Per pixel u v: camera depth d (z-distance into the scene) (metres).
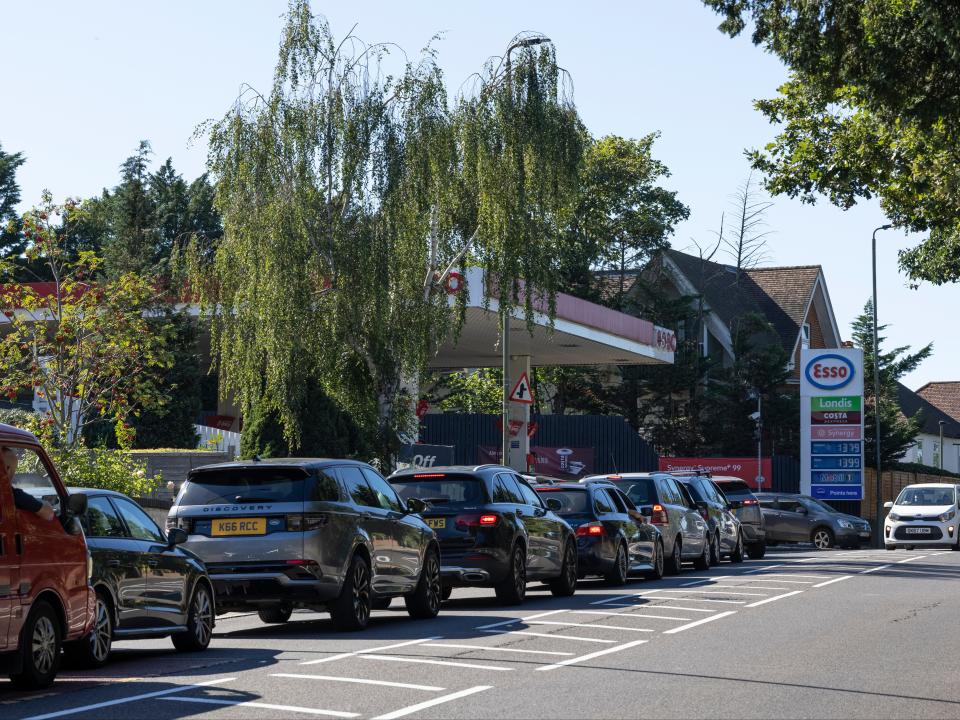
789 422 61.34
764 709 9.40
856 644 13.78
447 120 28.55
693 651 13.03
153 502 27.78
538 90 29.30
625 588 23.08
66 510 11.16
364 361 29.31
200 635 13.77
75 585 11.06
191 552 14.00
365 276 27.58
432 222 29.55
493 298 33.53
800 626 15.69
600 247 70.19
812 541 44.09
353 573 15.20
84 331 25.55
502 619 16.69
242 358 28.39
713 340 70.56
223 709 9.28
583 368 65.81
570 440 54.88
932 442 99.69
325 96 27.89
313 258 27.62
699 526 29.22
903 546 40.12
